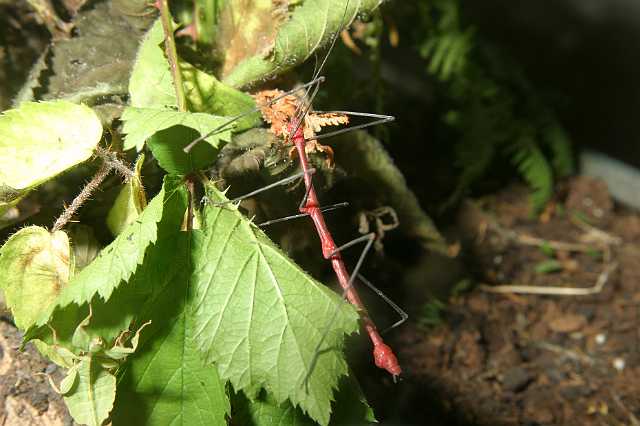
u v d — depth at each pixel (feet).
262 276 0.95
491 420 1.36
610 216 1.90
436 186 1.86
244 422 1.00
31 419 1.03
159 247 0.95
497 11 2.56
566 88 2.46
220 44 1.15
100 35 1.13
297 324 0.93
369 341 1.41
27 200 1.09
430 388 1.40
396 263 1.55
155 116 0.94
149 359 0.96
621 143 2.30
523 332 1.55
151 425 0.96
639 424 1.38
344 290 1.03
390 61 2.14
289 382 0.92
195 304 0.94
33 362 1.06
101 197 1.08
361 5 1.09
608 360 1.50
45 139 0.96
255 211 1.10
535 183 1.80
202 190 1.01
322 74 1.32
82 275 0.91
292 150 1.07
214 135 0.94
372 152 1.21
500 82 1.91
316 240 1.18
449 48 1.72
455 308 1.56
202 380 0.97
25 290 0.98
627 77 2.51
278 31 1.07
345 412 1.02
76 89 1.10
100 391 0.94
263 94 1.10
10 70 1.19
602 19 2.58
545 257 1.74
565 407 1.40
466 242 1.75
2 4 1.17
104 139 1.06
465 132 1.79
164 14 1.03
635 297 1.65
